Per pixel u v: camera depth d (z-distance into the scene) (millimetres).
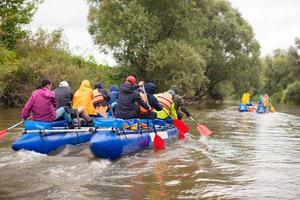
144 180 6270
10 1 24562
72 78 23047
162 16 29281
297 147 10047
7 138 10258
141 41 28109
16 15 24312
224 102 49938
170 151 9008
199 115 21625
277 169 7273
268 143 10703
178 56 27281
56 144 7863
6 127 12609
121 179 6289
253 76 43688
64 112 8523
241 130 13984
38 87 8406
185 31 30016
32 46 24719
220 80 43406
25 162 7168
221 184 6117
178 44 27703
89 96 9336
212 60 40594
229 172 6953
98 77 26109
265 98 25828
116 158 7859
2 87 20641
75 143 8094
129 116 9055
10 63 20859
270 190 5828
